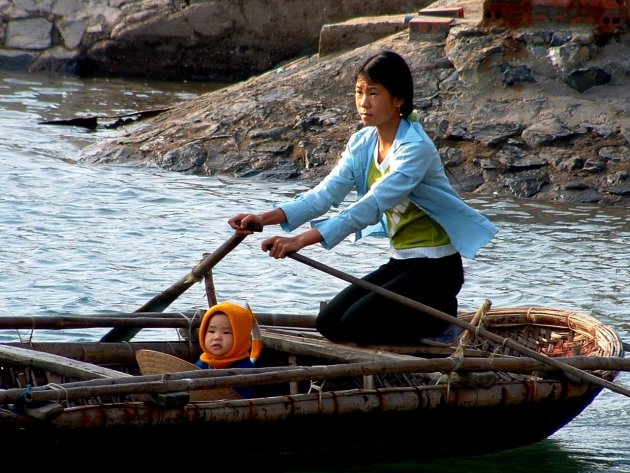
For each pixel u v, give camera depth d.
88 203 43.00
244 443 19.95
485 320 24.27
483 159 48.62
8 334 28.73
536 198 46.53
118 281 33.34
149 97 72.44
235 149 51.34
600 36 51.91
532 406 22.16
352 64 55.47
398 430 21.33
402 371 20.59
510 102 51.22
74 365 19.64
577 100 50.84
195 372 19.30
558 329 25.98
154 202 43.78
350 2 77.19
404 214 23.30
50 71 79.69
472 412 21.72
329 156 50.28
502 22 52.91
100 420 18.34
